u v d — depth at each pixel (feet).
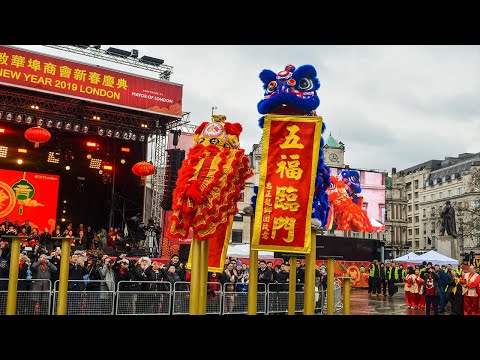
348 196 119.14
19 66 63.46
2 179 76.69
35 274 36.32
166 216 76.48
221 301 40.52
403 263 92.48
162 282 38.58
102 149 81.15
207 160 25.13
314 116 25.00
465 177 230.07
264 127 25.14
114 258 52.39
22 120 69.41
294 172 24.66
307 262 25.25
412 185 284.82
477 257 96.12
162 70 75.87
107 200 83.51
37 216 78.64
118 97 69.62
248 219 124.98
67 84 66.18
